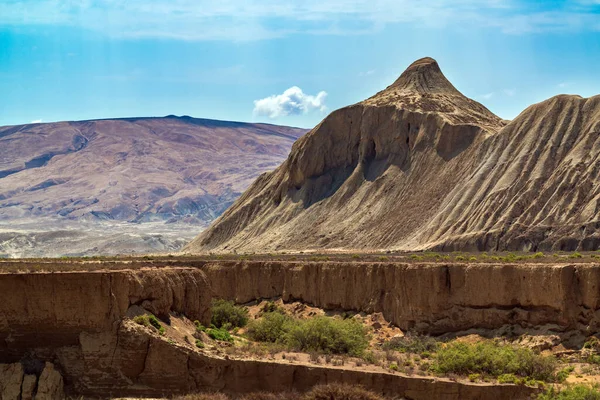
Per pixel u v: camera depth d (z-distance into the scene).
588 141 138.00
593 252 110.44
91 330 55.44
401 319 81.31
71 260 106.19
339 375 55.41
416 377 55.28
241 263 101.00
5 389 52.91
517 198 135.75
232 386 55.16
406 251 135.12
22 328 55.50
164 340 55.34
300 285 94.69
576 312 69.19
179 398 52.31
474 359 59.97
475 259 93.56
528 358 60.06
